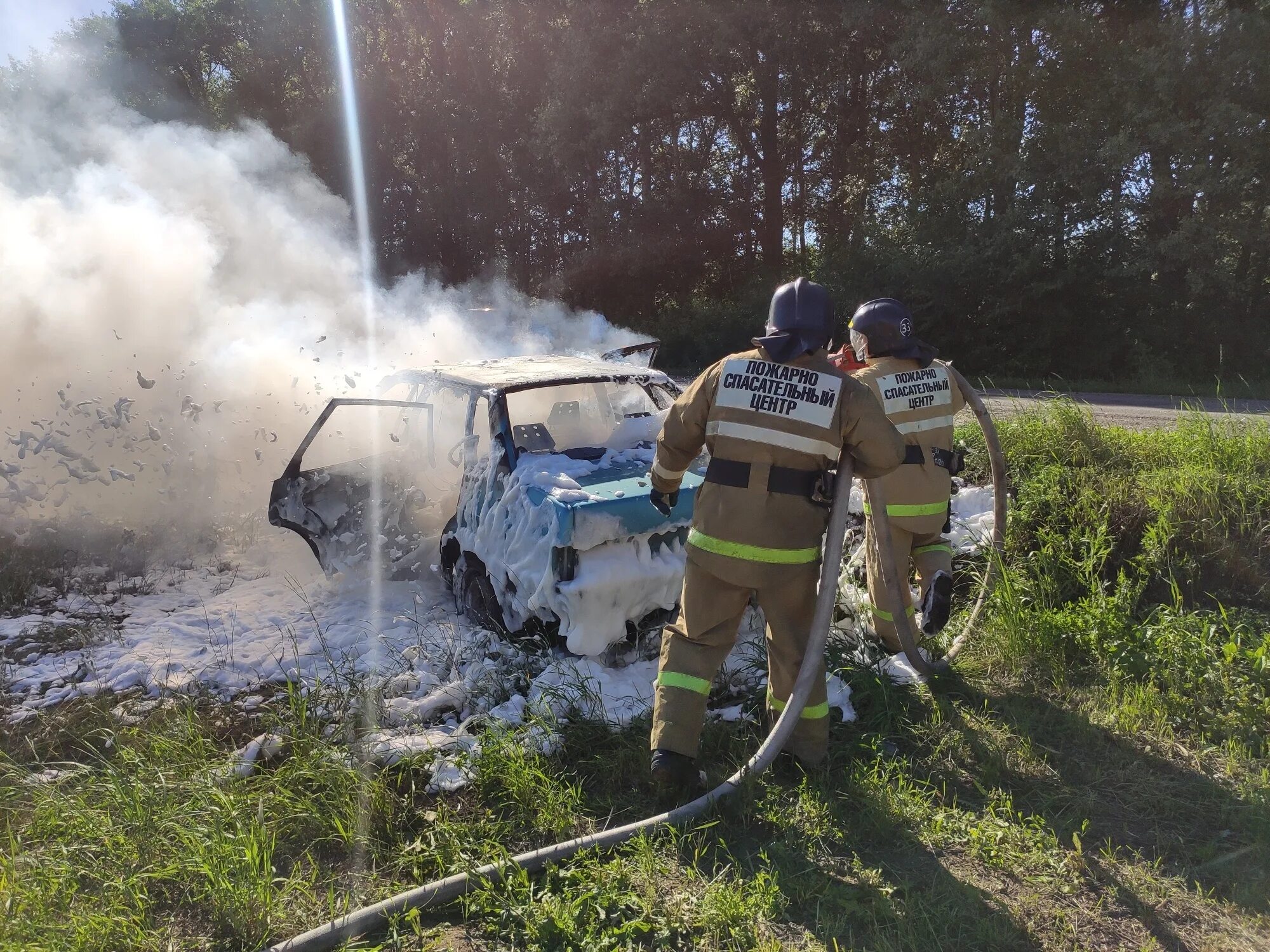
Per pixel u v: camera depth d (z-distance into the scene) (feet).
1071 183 56.49
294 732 11.32
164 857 9.17
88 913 8.39
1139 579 15.44
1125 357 57.21
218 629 15.93
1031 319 59.77
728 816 9.93
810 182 85.66
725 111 77.87
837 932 8.17
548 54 86.02
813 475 10.08
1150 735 11.60
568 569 12.76
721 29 69.05
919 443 13.09
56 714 12.54
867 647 13.73
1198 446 19.77
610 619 13.01
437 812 10.10
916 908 8.44
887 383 12.93
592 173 82.58
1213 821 9.77
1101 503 17.20
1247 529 16.21
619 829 9.48
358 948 8.02
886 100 67.05
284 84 110.01
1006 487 15.01
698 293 86.22
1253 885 8.64
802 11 68.90
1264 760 10.81
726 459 10.12
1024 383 55.57
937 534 13.48
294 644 14.48
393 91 100.12
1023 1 57.57
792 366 10.03
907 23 63.05
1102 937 8.05
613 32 73.61
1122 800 10.25
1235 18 50.62
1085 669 13.33
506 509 14.14
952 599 16.03
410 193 104.73
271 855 9.18
